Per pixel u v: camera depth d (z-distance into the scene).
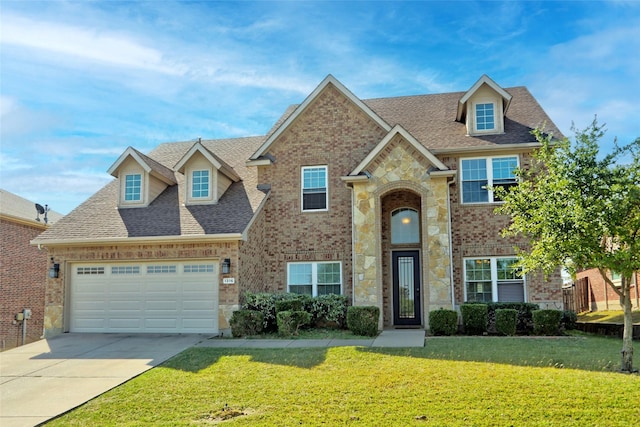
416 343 13.73
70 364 13.05
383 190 17.72
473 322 16.12
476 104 19.61
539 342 13.92
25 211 25.86
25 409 9.57
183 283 17.70
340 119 20.06
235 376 10.95
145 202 19.73
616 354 12.02
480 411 8.23
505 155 18.64
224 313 17.05
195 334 17.12
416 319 18.86
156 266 17.97
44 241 18.12
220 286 17.22
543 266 10.79
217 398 9.55
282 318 16.05
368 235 17.61
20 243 24.59
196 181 19.73
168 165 23.14
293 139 20.28
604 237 10.34
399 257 19.31
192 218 18.52
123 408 9.33
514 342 13.91
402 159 17.72
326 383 10.04
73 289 18.44
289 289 19.53
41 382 11.44
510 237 18.22
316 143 20.09
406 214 19.48
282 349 13.55
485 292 18.23
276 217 19.91
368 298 17.30
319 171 20.02
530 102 21.39
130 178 20.03
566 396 8.68
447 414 8.16
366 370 10.84
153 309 17.78
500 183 18.55
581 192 10.36
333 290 19.25
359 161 19.66
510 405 8.42
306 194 19.94
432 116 21.44
